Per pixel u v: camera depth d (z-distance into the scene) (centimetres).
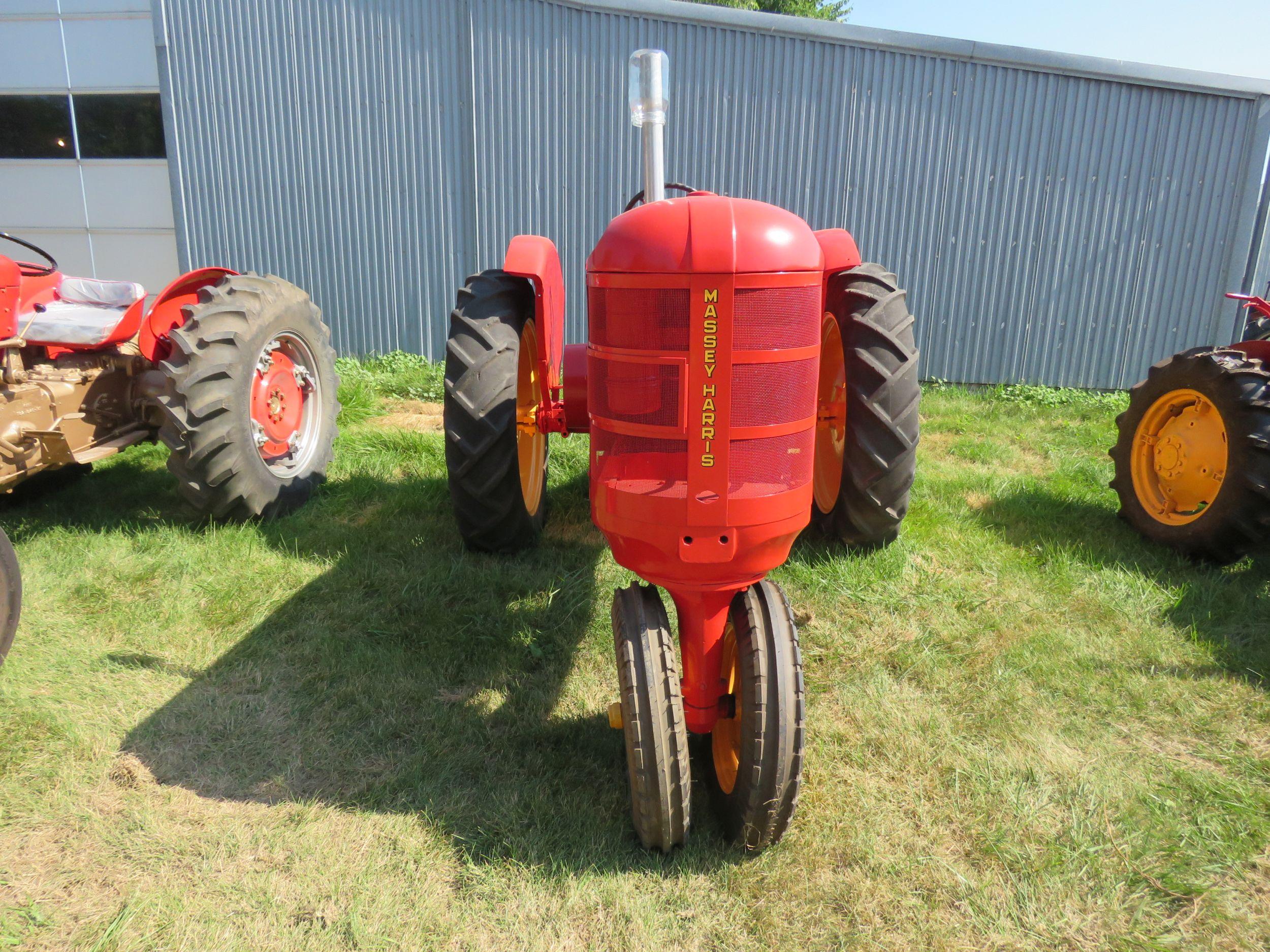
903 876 213
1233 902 208
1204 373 382
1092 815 233
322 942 193
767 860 217
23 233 860
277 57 765
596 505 210
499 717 273
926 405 718
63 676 288
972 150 748
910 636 324
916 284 780
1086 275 771
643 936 195
